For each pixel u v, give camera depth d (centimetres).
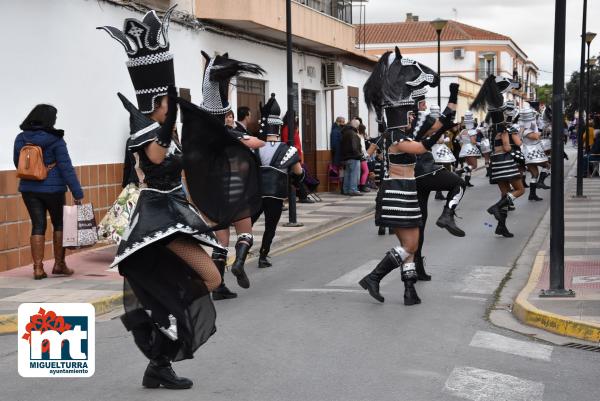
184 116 537
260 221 1634
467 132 2164
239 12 1669
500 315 804
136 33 529
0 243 1039
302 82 2247
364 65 2867
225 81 826
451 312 810
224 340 698
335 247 1308
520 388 564
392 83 798
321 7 2277
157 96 536
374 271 848
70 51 1210
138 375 599
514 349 670
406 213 809
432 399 539
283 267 1110
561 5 820
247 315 798
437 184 936
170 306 531
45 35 1148
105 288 926
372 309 823
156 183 538
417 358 639
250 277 1032
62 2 1188
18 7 1090
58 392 560
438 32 2739
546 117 2619
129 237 527
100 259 1152
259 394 549
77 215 990
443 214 943
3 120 1058
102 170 1296
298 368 612
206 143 547
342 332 725
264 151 1030
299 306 841
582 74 2048
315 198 2098
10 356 674
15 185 1066
